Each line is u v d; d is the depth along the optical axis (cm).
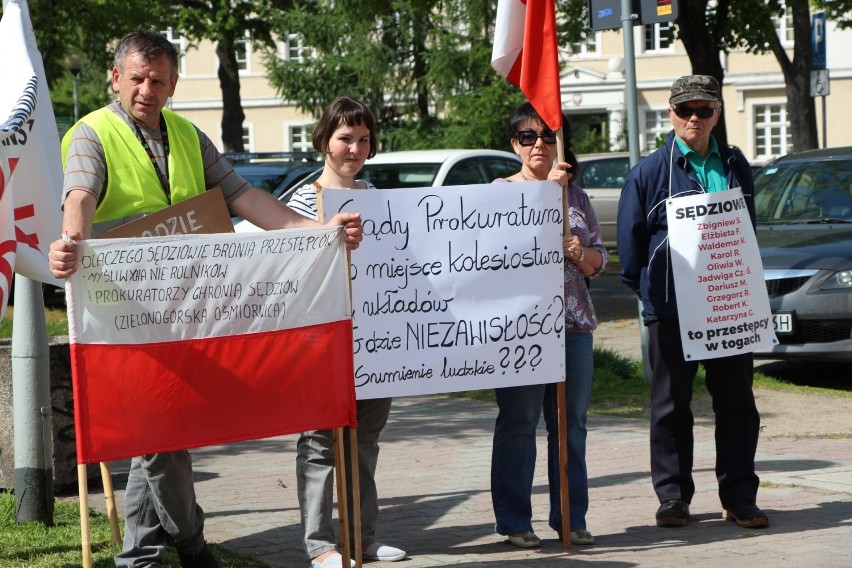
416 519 610
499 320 541
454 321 536
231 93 3194
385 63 2817
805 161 1198
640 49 4375
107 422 417
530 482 557
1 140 468
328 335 447
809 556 529
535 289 545
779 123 4325
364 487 528
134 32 449
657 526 591
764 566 514
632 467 727
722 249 589
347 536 457
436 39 2789
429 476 711
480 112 2694
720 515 614
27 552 536
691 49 1759
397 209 528
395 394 529
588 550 547
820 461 741
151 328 421
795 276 1005
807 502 636
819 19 1998
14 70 523
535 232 544
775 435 830
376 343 528
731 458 594
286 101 3025
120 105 453
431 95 2828
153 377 423
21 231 501
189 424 428
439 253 534
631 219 604
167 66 446
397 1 2719
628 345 1305
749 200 603
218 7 3075
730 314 589
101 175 440
